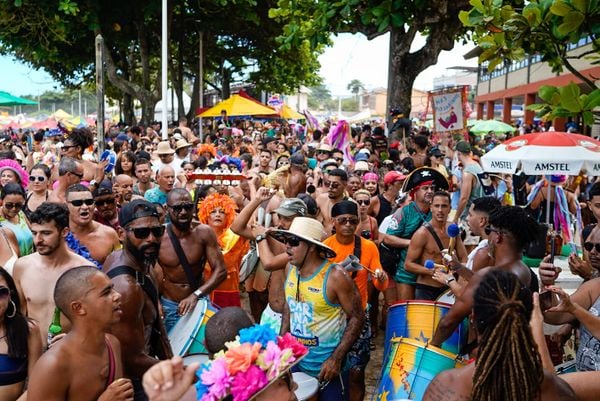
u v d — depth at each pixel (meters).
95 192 7.43
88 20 24.91
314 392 4.75
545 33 5.62
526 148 6.12
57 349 3.57
